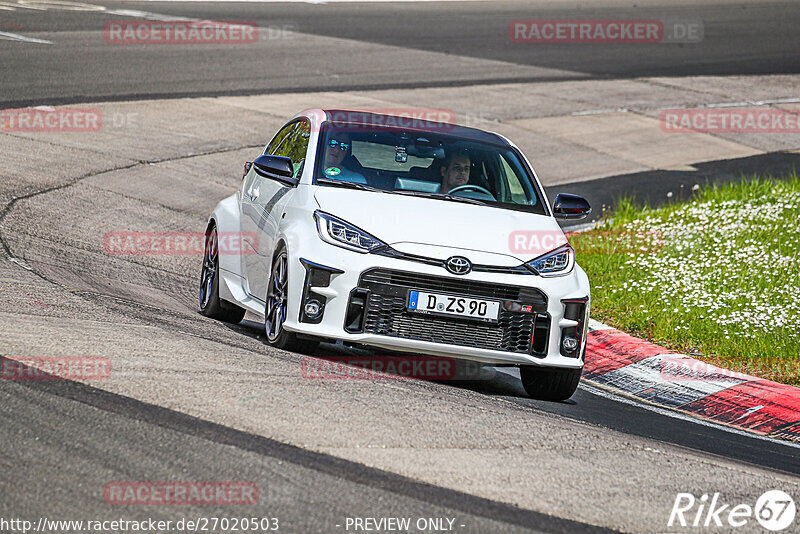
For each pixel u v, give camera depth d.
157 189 49.16
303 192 26.56
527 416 22.88
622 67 96.00
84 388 19.94
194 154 56.12
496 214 26.59
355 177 27.09
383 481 17.06
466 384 26.83
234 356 24.02
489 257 24.73
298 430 19.02
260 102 69.06
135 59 78.06
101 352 22.64
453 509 16.27
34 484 15.57
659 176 62.34
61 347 22.62
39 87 65.00
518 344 24.83
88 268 34.00
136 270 35.75
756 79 94.19
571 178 60.44
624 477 19.14
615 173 62.47
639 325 34.78
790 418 26.81
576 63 96.25
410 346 24.30
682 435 24.16
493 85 83.06
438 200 26.80
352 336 24.14
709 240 44.62
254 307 27.86
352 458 17.94
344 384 22.75
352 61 86.81
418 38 102.25
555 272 25.38
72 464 16.41
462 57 93.94
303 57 86.25
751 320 33.84
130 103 64.56
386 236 24.62
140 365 21.98
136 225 42.72
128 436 17.75
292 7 118.25
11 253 33.25
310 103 69.94
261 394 20.94
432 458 18.52
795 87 91.81
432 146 28.69
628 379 30.03
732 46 111.81
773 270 39.69
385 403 21.66
